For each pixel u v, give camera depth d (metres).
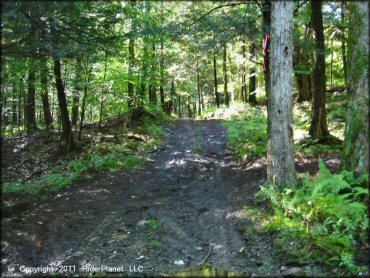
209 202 8.38
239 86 31.69
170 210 7.88
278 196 7.08
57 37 8.44
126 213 7.69
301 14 12.65
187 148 15.17
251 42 12.03
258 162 11.04
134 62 16.56
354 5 5.95
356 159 6.16
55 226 6.81
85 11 9.20
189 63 27.23
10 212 7.44
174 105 47.06
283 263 5.05
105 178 10.75
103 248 5.89
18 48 7.34
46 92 17.25
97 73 15.11
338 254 4.89
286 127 7.60
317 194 5.89
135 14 13.83
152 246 5.95
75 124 18.47
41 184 9.78
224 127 19.05
